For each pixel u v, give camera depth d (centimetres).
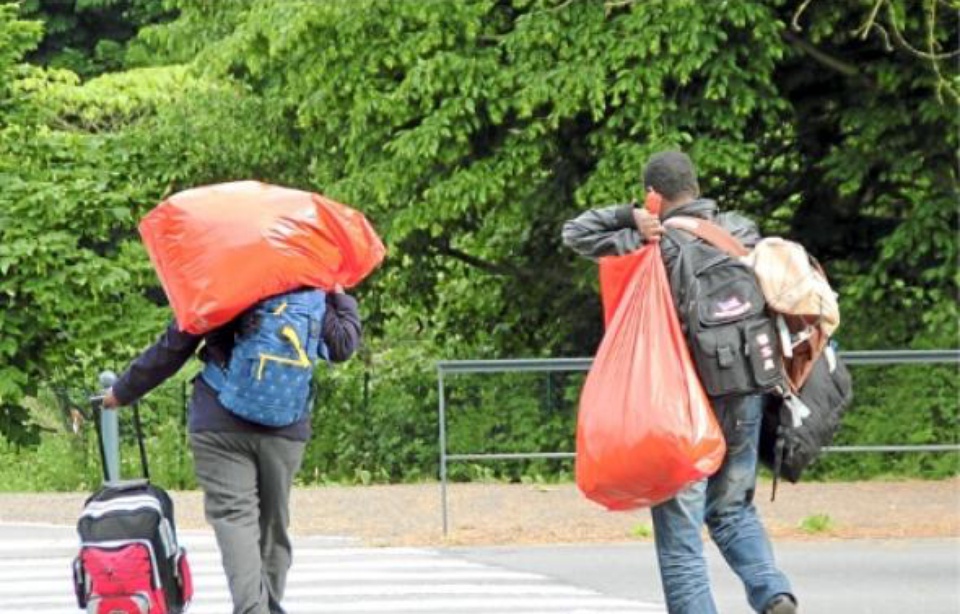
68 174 5047
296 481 5691
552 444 4606
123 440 5744
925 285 5659
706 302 2041
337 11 5403
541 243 6325
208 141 6125
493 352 6662
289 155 6153
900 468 4691
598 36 5156
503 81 5253
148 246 2102
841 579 3247
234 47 5778
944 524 3984
